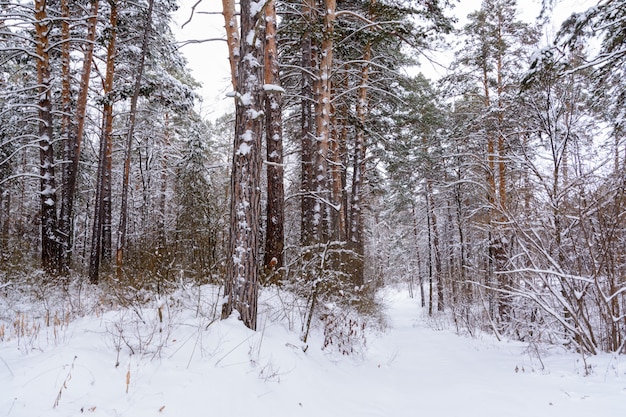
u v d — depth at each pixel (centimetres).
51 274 1053
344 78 1456
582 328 691
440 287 2578
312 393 441
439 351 888
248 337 461
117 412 290
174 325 487
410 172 2250
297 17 1162
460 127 1814
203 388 353
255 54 545
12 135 1574
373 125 1744
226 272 517
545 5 802
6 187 1791
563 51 779
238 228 512
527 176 1053
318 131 1043
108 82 1447
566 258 778
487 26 1662
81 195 2144
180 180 1906
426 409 459
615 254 728
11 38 1289
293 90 1468
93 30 1381
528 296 761
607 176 778
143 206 2131
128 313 549
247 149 524
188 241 826
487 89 1703
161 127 2327
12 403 273
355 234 1616
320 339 654
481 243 1680
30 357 359
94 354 360
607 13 731
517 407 444
